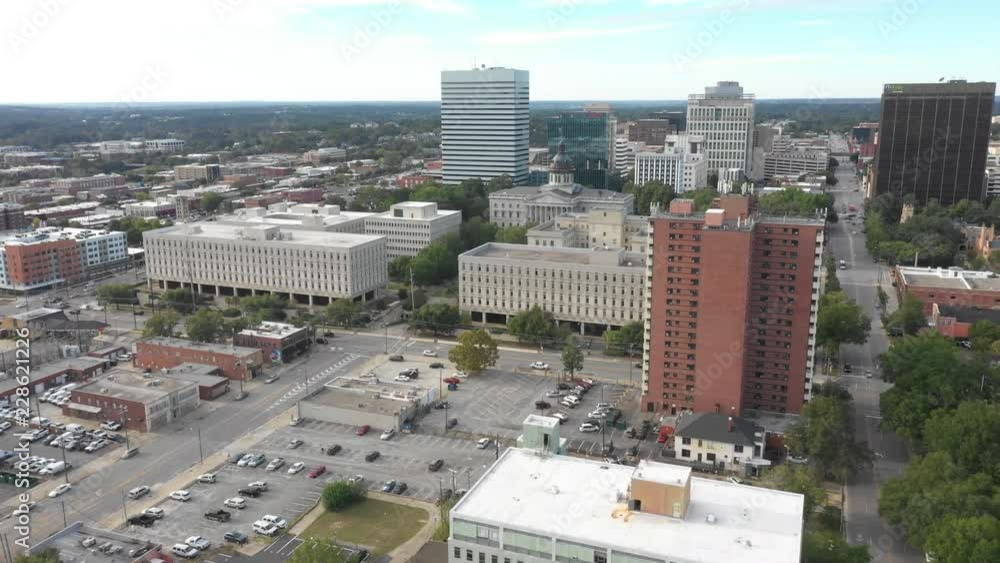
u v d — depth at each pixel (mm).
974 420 170625
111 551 151875
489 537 129750
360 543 162000
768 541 122750
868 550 148875
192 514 174125
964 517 139750
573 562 124750
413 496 182000
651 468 134875
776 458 199500
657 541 122500
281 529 167500
